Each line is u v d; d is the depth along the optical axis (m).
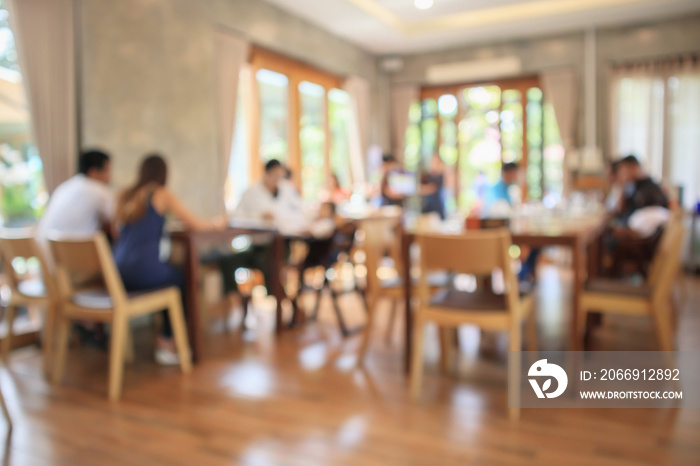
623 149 6.88
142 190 3.16
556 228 3.01
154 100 4.37
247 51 5.38
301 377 3.06
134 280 3.09
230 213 5.11
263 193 4.55
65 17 3.65
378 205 6.96
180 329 3.17
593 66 7.04
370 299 3.29
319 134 7.07
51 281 3.16
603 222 3.72
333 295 3.99
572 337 2.74
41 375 3.18
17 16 3.39
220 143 5.09
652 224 4.27
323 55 6.80
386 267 6.48
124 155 4.12
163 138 4.46
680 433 2.30
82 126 3.83
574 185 6.73
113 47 4.02
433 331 3.97
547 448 2.18
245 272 4.98
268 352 3.54
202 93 4.86
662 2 6.08
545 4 6.50
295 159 6.50
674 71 6.58
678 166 6.61
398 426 2.41
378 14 6.42
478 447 2.20
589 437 2.27
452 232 3.04
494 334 3.84
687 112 6.55
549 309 4.57
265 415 2.55
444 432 2.34
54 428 2.45
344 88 7.45
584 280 3.14
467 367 3.16
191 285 3.32
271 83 6.22
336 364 3.28
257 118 5.85
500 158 7.84
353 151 7.53
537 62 7.36
